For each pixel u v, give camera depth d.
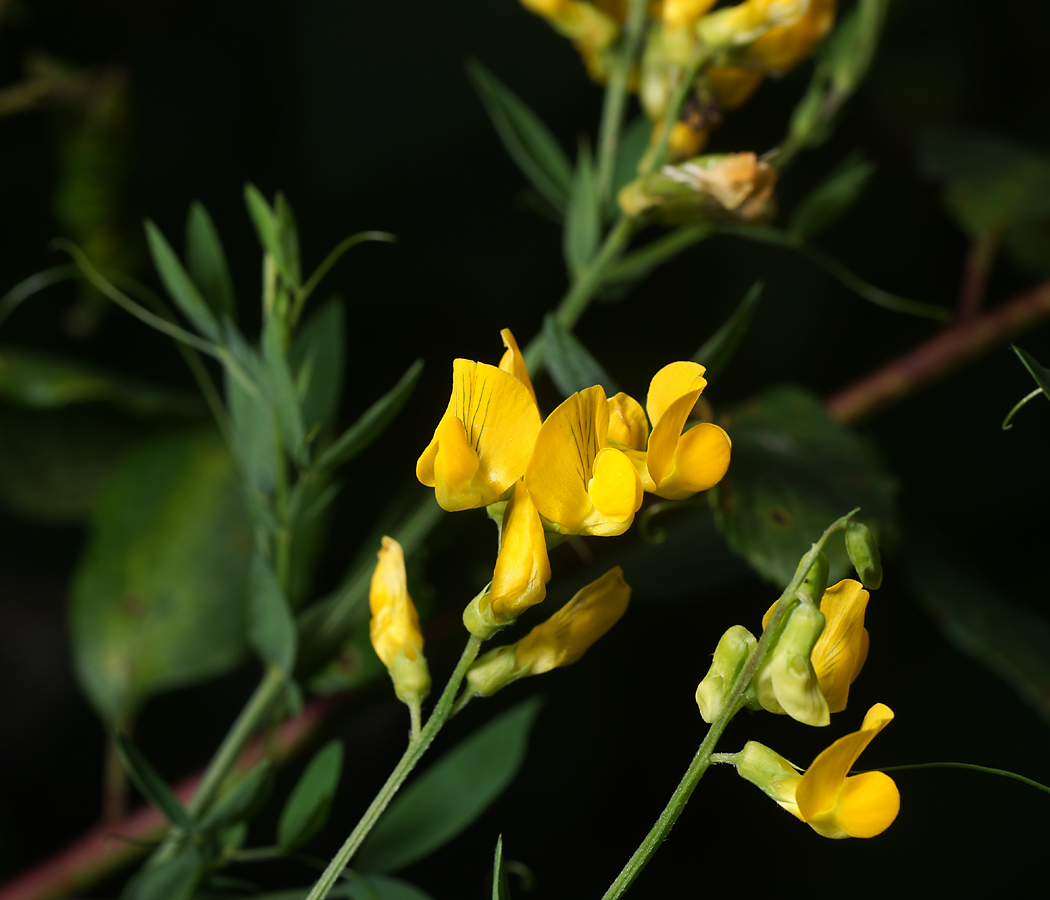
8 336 0.77
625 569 0.56
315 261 0.84
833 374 0.83
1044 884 0.76
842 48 0.45
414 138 0.87
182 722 0.80
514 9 0.88
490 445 0.37
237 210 0.85
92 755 0.81
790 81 0.84
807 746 0.77
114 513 0.54
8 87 0.71
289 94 0.87
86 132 0.62
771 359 0.82
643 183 0.42
